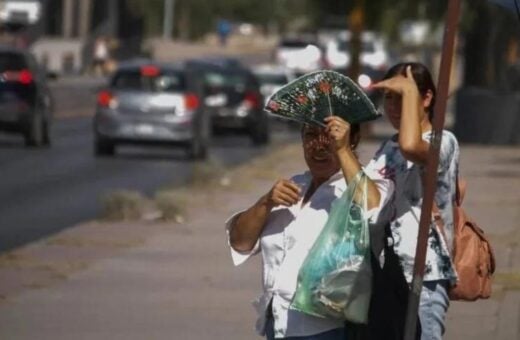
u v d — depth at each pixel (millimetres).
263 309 13586
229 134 74562
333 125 13094
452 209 13992
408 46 91750
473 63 76188
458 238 14281
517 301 25625
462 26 73812
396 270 13195
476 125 71875
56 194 46062
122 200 38250
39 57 133375
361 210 13039
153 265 30172
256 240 13641
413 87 13422
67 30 154250
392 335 13102
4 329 23000
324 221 13273
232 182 48438
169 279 28281
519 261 30641
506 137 71375
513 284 27500
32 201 43906
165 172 54688
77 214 40469
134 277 28531
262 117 72812
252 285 27609
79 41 144875
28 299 25875
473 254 14250
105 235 35125
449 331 22859
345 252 12984
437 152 12805
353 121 13320
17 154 61406
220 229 36531
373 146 62531
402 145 13234
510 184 49281
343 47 109125
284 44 129125
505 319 23828
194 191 46094
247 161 61031
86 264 30250
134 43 158375
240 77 73438
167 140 59656
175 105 59656
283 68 98062
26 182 49969
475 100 71750
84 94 109125
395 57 109625
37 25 142375
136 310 24766
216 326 23281
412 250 13672
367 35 102938
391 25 76250
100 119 59969
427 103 14234
